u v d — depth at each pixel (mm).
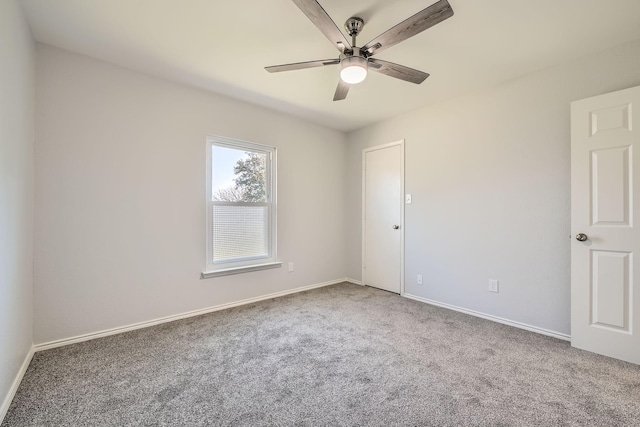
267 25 1900
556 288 2369
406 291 3523
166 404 1521
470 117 2914
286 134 3609
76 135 2230
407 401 1547
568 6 1706
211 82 2727
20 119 1734
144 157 2547
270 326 2578
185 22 1875
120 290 2426
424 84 2738
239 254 3238
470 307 2912
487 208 2787
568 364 1922
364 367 1891
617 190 2002
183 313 2771
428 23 1506
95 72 2314
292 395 1600
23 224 1818
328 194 4113
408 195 3504
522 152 2559
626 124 1972
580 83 2258
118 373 1810
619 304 1986
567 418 1414
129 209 2471
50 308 2127
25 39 1815
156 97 2615
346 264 4359
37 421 1396
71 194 2209
